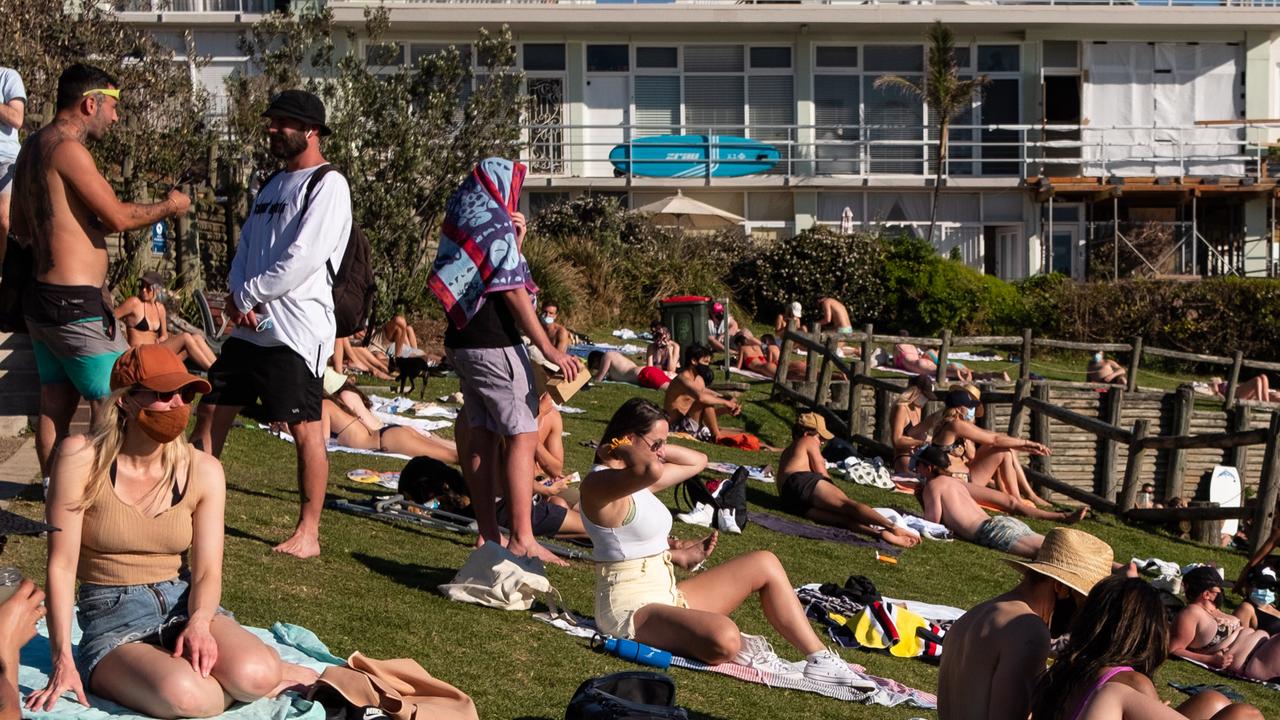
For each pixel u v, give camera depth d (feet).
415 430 40.75
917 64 112.27
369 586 22.75
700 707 19.40
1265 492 44.42
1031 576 17.88
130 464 14.97
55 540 14.32
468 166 70.33
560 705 18.49
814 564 33.27
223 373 22.84
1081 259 112.06
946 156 110.93
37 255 21.12
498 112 71.67
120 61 73.26
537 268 88.53
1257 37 113.09
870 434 61.57
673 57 111.14
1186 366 96.53
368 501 30.37
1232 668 31.07
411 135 67.72
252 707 14.74
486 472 25.25
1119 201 113.80
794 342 68.18
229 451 35.19
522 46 109.91
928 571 35.06
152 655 14.52
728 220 108.68
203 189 67.26
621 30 109.91
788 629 22.16
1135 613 15.02
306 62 102.32
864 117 112.16
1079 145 109.70
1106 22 110.01
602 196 101.60
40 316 21.01
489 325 24.16
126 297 53.42
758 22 108.37
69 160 20.71
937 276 98.94
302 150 22.90
